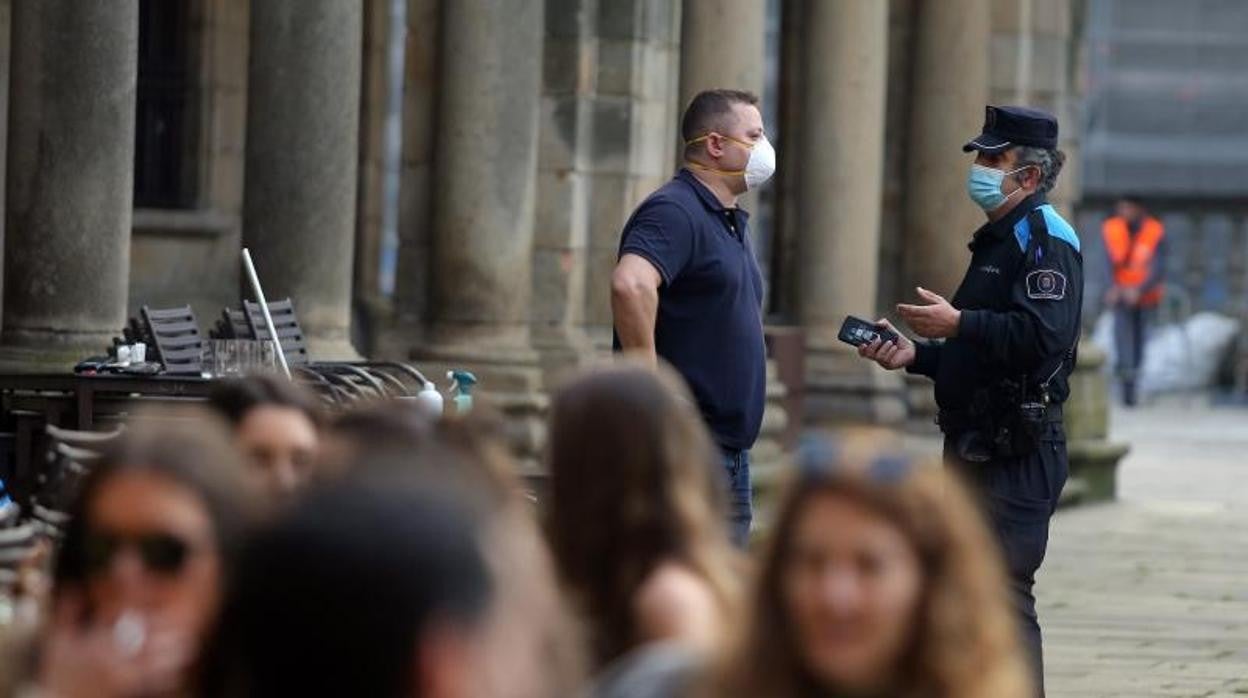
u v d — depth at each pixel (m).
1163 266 42.38
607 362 6.94
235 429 7.59
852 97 24.02
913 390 25.03
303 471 7.27
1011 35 25.39
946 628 5.19
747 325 11.84
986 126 12.27
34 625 5.37
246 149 17.55
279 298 17.38
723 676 5.32
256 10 17.39
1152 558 22.03
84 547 5.09
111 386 14.14
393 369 17.59
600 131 21.34
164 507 5.05
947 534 5.23
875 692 5.22
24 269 15.55
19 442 14.63
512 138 20.31
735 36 21.33
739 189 11.88
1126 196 43.12
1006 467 12.12
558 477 6.69
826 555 5.22
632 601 6.52
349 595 4.00
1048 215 12.16
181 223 23.08
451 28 20.28
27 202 15.55
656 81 21.64
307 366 14.94
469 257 20.30
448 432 6.21
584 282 21.41
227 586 4.23
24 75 15.54
